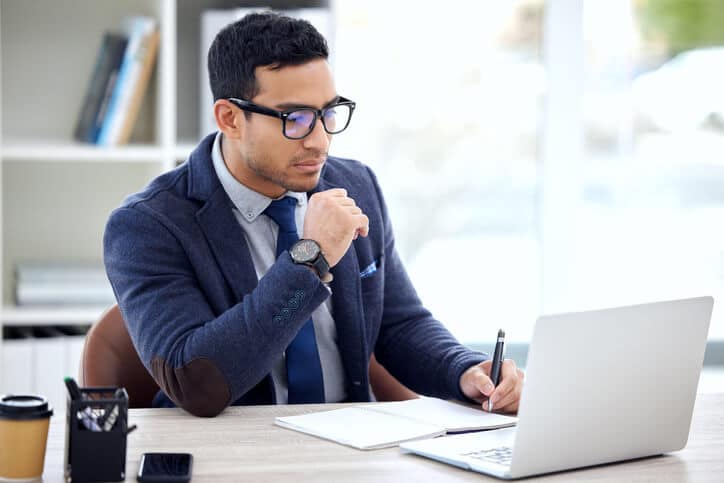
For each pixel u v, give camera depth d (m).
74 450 1.54
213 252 2.20
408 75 4.43
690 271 4.76
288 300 1.96
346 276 2.34
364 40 4.38
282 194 2.29
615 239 4.64
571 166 4.50
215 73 2.18
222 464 1.64
